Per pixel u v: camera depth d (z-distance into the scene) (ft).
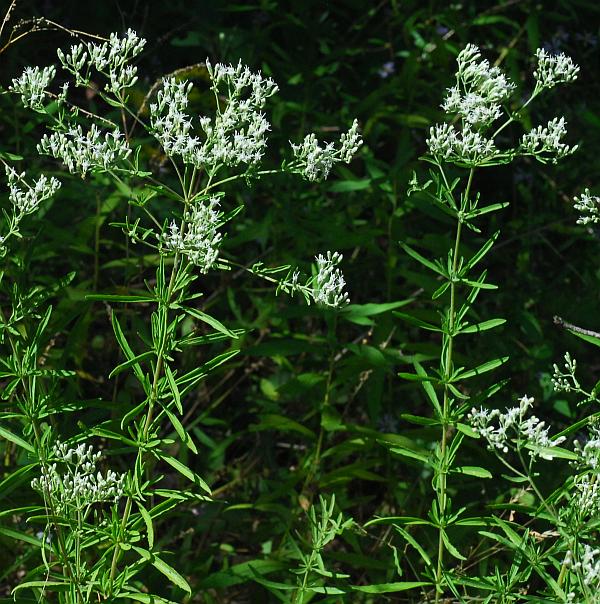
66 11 18.49
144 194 9.70
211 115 16.28
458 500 13.64
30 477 11.73
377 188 14.67
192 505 13.76
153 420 9.55
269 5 17.07
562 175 17.19
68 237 13.25
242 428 15.70
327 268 9.11
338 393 12.99
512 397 14.42
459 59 9.64
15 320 9.82
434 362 15.23
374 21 18.63
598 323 15.49
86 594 9.52
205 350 15.34
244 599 13.25
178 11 17.69
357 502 12.91
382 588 9.87
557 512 10.18
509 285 16.01
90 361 14.85
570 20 18.28
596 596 8.42
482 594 11.57
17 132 14.55
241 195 15.88
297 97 16.61
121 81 9.29
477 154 9.53
